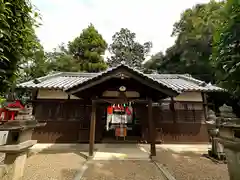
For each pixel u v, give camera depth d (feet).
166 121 27.32
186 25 65.87
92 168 15.05
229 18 9.49
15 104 12.76
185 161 17.60
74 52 78.23
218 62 10.30
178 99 28.22
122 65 17.92
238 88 9.29
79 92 19.44
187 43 60.49
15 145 10.68
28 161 16.93
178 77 37.78
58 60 71.72
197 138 26.89
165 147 24.23
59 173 13.75
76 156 19.06
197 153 21.18
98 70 71.82
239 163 8.91
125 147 23.75
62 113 27.09
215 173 14.19
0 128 10.34
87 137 26.25
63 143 26.03
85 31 78.84
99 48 75.82
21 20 9.12
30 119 12.35
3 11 7.05
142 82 18.01
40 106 27.12
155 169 15.02
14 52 8.76
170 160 17.90
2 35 7.33
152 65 86.84
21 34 8.98
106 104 26.61
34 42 10.02
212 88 27.48
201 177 13.29
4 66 8.63
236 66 8.47
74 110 27.25
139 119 29.35
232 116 13.12
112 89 20.18
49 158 18.17
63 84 28.07
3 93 8.98
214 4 51.75
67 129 26.63
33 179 12.39
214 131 17.83
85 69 71.15
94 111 19.83
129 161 17.24
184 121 27.43
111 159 17.85
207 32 52.37
